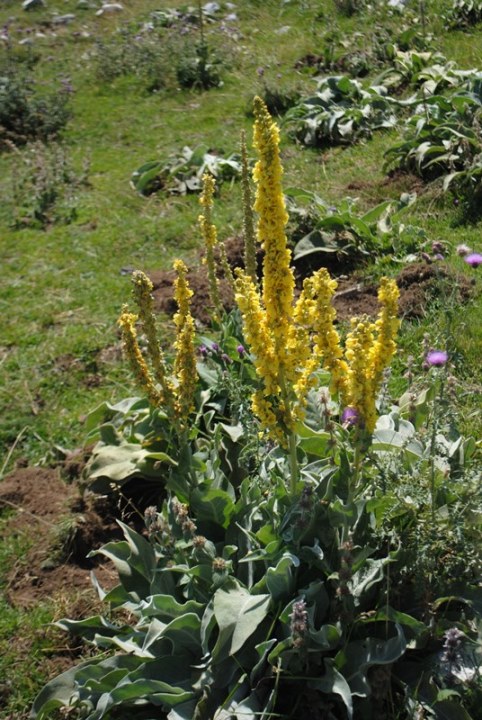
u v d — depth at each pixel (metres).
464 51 5.75
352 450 2.26
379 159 4.65
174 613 2.16
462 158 4.12
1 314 3.91
